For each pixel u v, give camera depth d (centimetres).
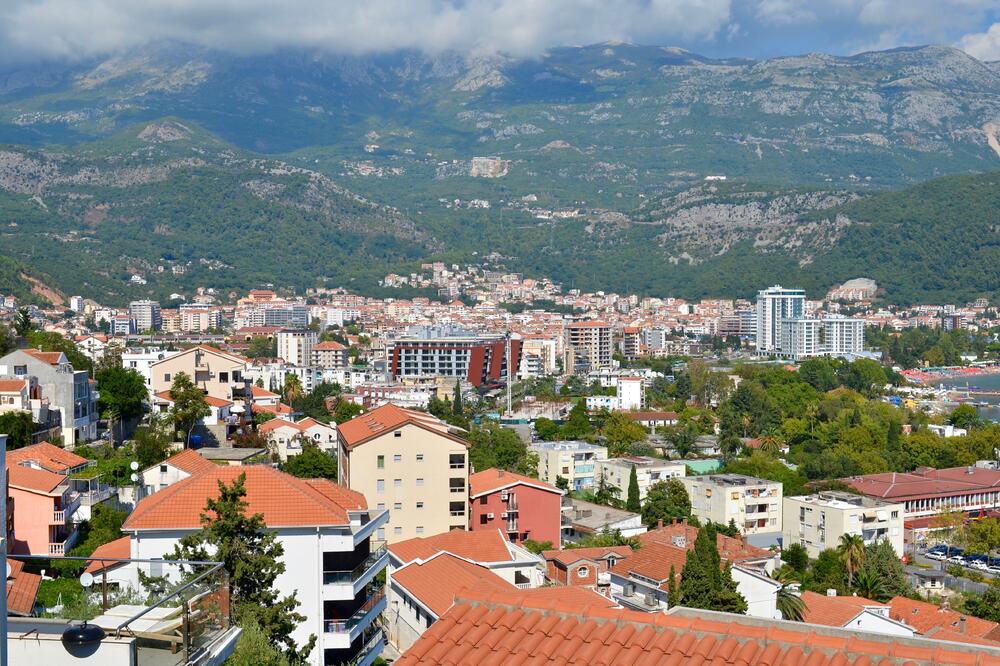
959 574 16475
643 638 2817
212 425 17938
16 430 13325
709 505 18975
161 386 19562
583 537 15525
